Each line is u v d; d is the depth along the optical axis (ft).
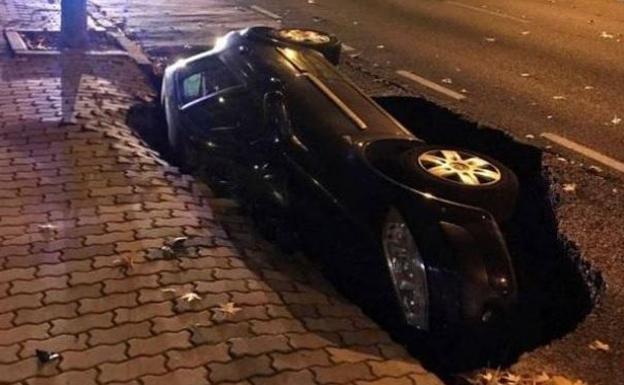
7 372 11.96
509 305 13.84
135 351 12.69
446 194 14.17
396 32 42.11
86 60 31.19
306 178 17.01
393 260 14.69
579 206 20.93
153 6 45.01
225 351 12.88
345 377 12.59
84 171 20.07
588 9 54.80
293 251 17.39
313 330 13.93
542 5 55.31
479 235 13.87
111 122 24.36
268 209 18.28
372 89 30.58
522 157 25.00
